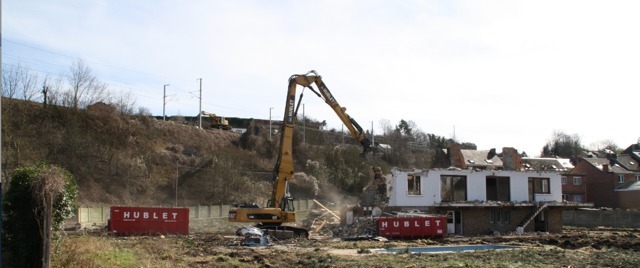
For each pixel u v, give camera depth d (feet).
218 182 229.45
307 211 217.77
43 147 201.16
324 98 125.49
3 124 181.57
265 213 118.11
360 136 129.08
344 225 149.38
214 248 95.71
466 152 284.20
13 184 52.65
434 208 148.15
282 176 121.19
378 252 93.66
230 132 292.81
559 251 97.66
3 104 189.57
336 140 340.59
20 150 188.85
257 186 243.40
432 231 129.70
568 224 216.95
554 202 155.33
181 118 328.29
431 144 409.49
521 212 155.84
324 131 345.51
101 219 162.81
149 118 263.49
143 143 240.73
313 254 88.02
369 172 283.38
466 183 152.66
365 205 162.71
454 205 145.18
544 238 128.06
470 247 106.52
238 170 244.01
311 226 157.17
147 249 85.92
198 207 192.54
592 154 331.36
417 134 438.40
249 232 108.06
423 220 129.90
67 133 212.84
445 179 152.76
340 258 82.53
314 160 275.18
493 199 157.48
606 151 358.84
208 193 225.56
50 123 214.07
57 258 55.16
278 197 121.19
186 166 236.63
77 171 202.28
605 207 256.11
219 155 250.37
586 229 183.21
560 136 468.34
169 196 217.77
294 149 280.10
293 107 122.93
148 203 208.54
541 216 159.84
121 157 220.02
